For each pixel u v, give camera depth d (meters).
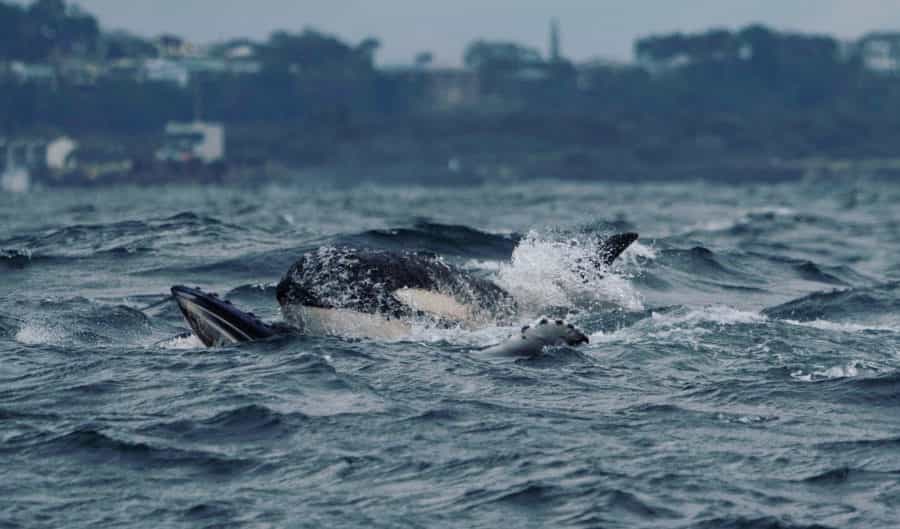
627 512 48.75
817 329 79.00
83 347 71.94
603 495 49.81
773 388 63.97
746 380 65.50
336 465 52.69
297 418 57.84
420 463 52.91
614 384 64.44
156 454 53.84
